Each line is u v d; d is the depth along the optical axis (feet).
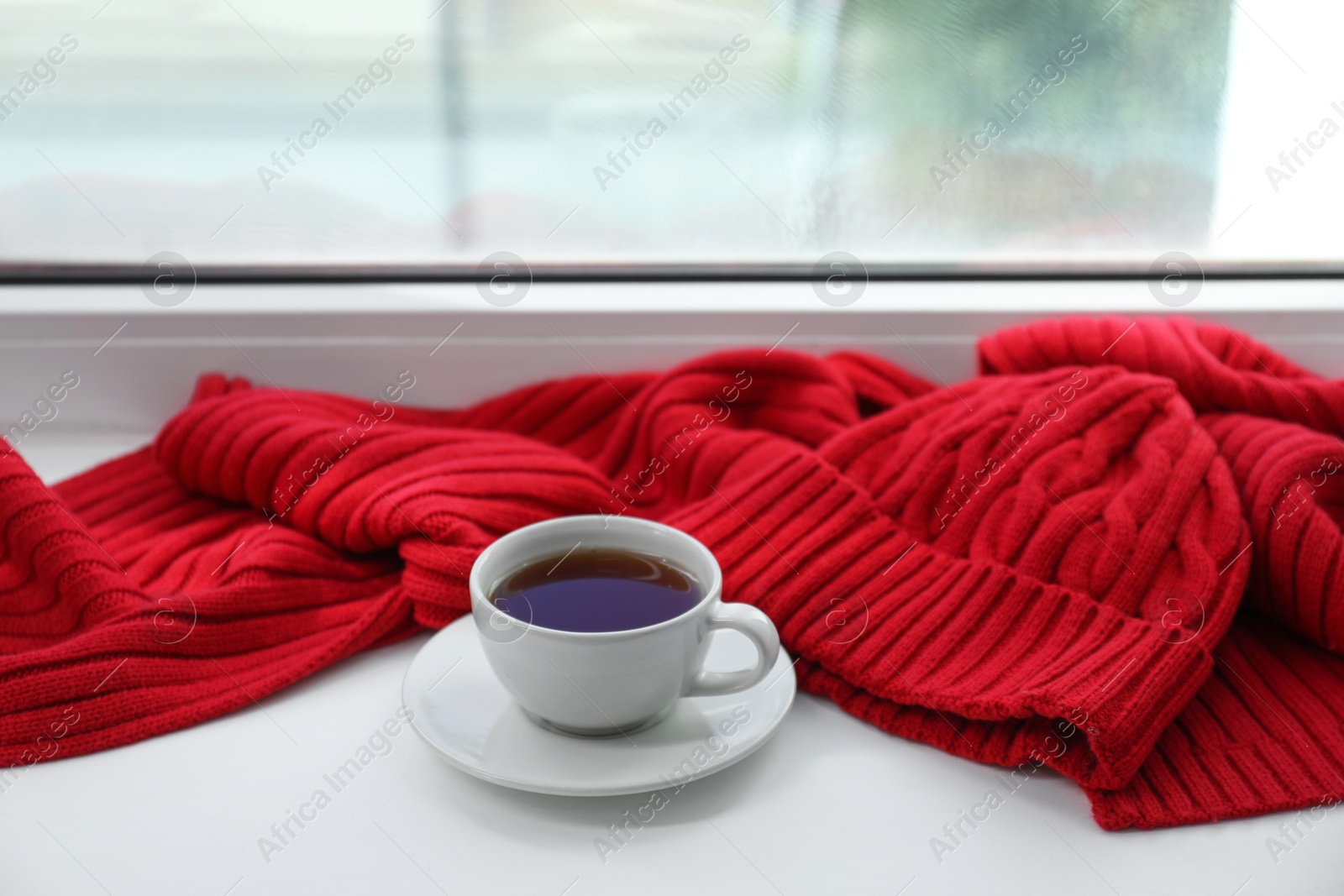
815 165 2.47
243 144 2.34
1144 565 1.70
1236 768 1.50
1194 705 1.62
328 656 1.70
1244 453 1.90
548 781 1.38
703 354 2.47
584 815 1.44
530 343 2.43
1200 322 2.36
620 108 2.39
